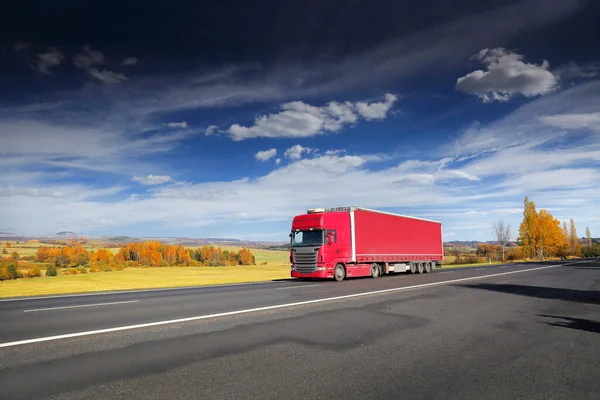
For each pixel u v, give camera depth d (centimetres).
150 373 507
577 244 11156
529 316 959
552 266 4150
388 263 2678
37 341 680
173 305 1166
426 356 596
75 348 632
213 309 1066
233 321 876
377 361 566
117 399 420
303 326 819
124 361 559
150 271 5394
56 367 531
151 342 675
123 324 839
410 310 1044
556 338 723
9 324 847
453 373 515
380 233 2567
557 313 1007
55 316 960
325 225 2169
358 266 2377
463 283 1936
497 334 753
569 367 546
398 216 2800
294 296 1393
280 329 788
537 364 559
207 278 3338
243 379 486
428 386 465
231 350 623
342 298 1312
